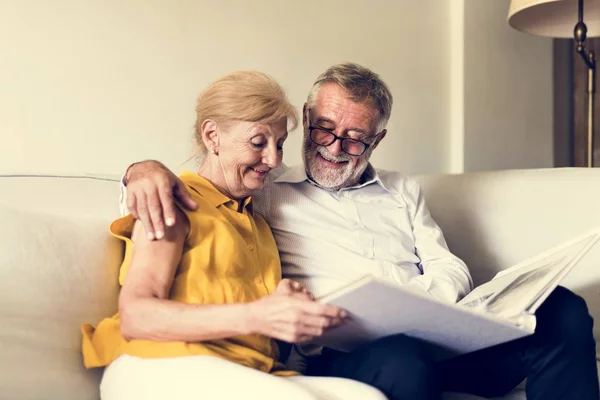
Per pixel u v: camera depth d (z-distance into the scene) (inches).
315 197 65.1
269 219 62.9
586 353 50.8
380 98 62.9
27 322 45.2
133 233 49.0
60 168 70.1
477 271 72.5
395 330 45.9
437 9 107.2
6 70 66.7
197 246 48.2
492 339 46.9
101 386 46.5
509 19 98.5
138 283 45.1
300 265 62.2
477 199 74.2
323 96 62.3
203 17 80.6
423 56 105.4
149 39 76.1
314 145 62.9
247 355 46.5
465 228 73.8
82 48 71.4
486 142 113.1
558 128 129.3
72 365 46.8
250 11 85.0
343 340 47.2
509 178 74.1
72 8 70.6
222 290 48.3
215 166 53.6
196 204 48.4
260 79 52.5
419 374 44.0
